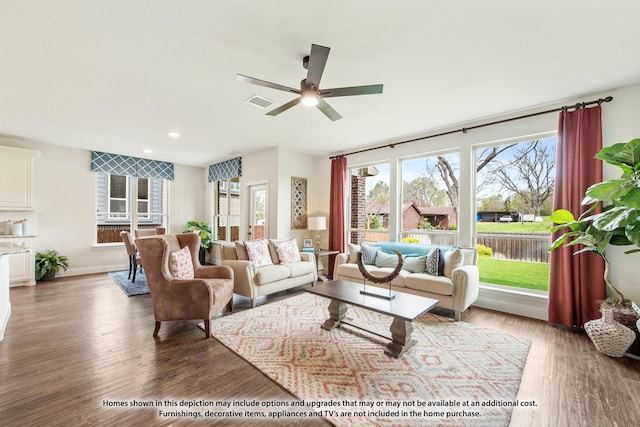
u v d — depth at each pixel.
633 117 2.76
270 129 4.15
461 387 1.94
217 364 2.22
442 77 2.61
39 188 5.01
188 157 6.16
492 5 1.71
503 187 3.77
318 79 2.06
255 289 3.61
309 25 1.89
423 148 4.36
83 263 5.50
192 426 1.58
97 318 3.17
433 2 1.68
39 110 3.39
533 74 2.56
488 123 3.65
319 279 5.22
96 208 5.64
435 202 4.40
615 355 2.34
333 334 2.78
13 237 4.40
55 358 2.27
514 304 3.44
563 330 2.94
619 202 2.23
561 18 1.82
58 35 1.98
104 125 3.96
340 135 4.46
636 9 1.72
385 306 2.43
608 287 2.85
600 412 1.71
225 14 1.78
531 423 1.61
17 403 1.73
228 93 2.93
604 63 2.37
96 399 1.78
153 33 1.97
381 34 1.98
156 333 2.73
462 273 3.15
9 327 2.89
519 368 2.19
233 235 6.68
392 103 3.20
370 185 5.27
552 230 2.78
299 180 5.59
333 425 1.60
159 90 2.86
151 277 2.72
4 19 1.80
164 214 6.72
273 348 2.48
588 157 2.93
